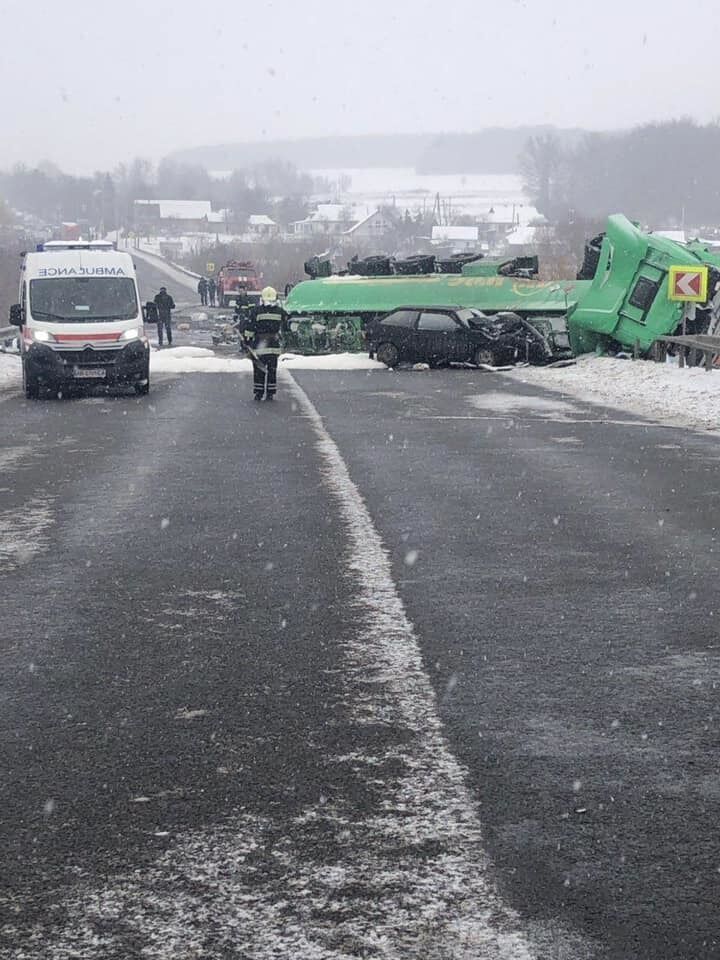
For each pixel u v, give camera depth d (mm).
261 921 3674
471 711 5586
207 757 5027
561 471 13539
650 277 32469
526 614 7328
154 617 7301
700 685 5953
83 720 5488
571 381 27672
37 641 6797
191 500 11547
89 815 4449
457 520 10477
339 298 39188
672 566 8641
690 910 3715
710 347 26188
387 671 6203
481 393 24672
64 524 10344
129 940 3576
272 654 6512
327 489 12195
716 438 16812
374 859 4074
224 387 26141
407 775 4812
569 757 5004
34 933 3619
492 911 3719
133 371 23266
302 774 4836
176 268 140500
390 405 21812
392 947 3521
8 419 19375
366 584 8102
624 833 4266
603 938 3557
